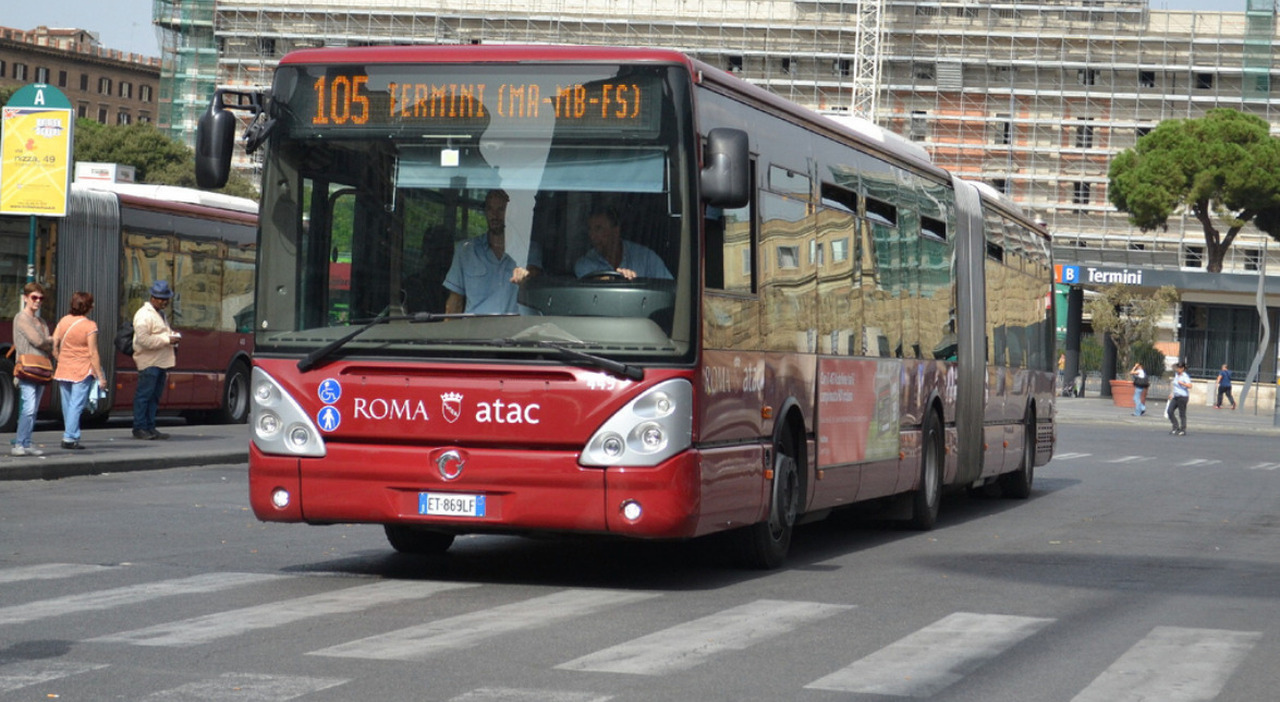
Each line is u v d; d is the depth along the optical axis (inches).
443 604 395.9
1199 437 1866.4
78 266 1062.4
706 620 379.6
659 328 408.8
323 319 424.8
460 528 422.6
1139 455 1424.7
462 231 418.6
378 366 416.2
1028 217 908.0
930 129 4446.4
